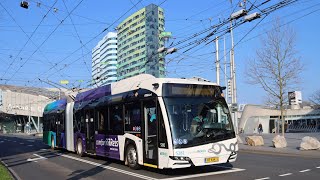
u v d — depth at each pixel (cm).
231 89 3356
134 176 1309
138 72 2781
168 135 1229
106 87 1770
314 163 1560
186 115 1260
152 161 1313
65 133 2373
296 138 3522
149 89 1354
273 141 2503
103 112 1764
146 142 1362
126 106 1527
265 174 1259
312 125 6194
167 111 1251
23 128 12900
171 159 1213
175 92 1284
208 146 1249
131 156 1474
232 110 3128
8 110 10438
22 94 10919
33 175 1452
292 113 6550
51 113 2752
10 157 2303
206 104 1304
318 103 6425
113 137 1638
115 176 1330
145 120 1375
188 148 1222
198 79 1430
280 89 3266
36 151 2669
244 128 5888
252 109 5916
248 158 1803
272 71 3303
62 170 1561
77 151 2131
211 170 1384
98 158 1972
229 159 1288
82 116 2062
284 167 1434
